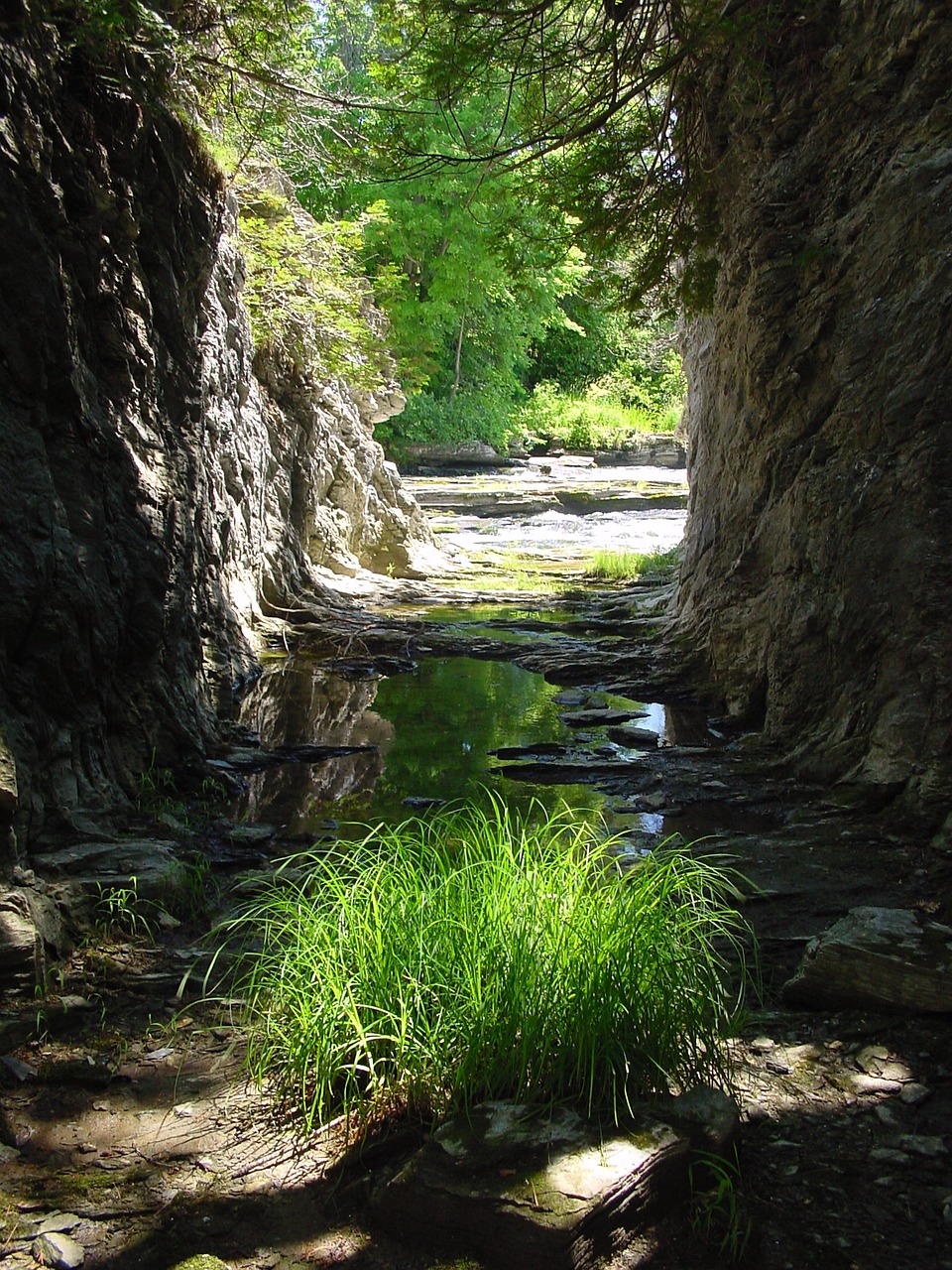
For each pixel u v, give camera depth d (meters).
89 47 6.52
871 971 4.32
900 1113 3.67
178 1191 3.28
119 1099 3.74
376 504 17.97
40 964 4.30
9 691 5.21
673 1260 3.00
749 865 5.79
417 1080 3.48
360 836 6.24
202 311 9.31
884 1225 3.14
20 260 5.72
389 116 8.59
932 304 6.80
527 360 43.19
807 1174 3.36
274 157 13.99
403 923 3.85
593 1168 3.06
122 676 6.62
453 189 31.34
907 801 6.26
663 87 9.84
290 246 14.73
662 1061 3.51
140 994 4.40
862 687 7.10
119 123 7.16
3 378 5.60
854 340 7.55
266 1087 3.78
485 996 3.53
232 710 8.66
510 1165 3.11
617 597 15.73
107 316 6.88
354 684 10.48
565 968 3.55
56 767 5.48
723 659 9.58
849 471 7.44
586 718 9.14
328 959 3.74
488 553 21.47
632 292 9.87
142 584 6.74
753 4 8.30
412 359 33.97
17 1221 3.14
